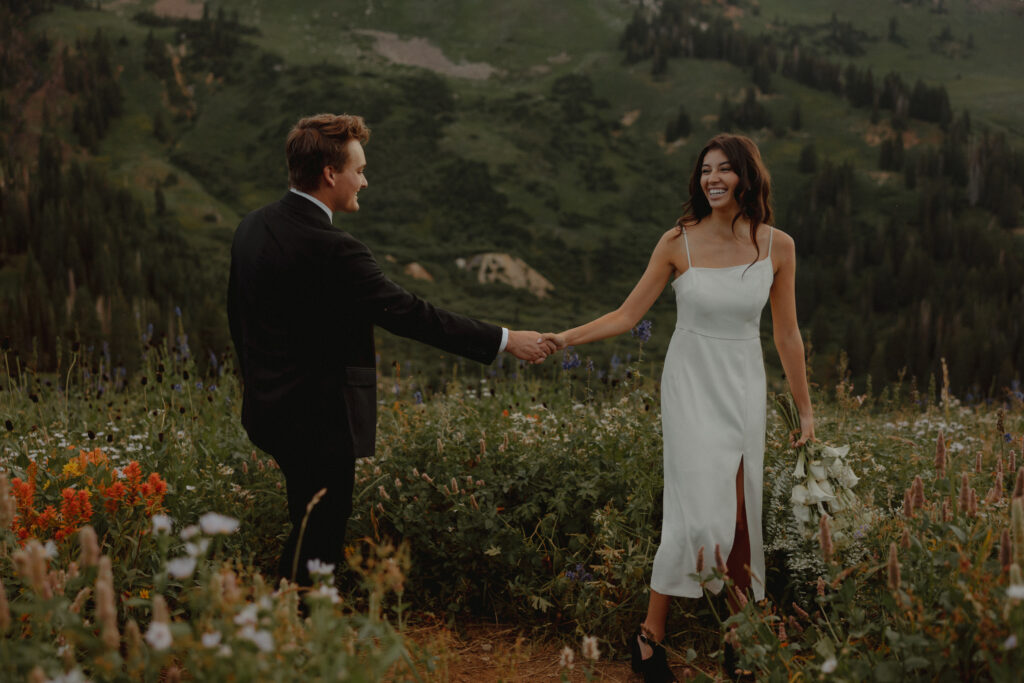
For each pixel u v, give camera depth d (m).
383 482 3.51
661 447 3.44
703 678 2.41
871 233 161.62
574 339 2.96
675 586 2.67
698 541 2.65
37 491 2.78
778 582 3.02
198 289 118.88
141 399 4.87
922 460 3.45
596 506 3.29
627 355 4.68
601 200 188.62
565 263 166.25
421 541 3.29
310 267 2.55
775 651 2.12
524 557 3.21
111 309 83.31
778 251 2.84
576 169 199.75
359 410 2.66
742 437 2.72
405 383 5.13
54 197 136.50
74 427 4.36
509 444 3.63
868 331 122.56
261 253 2.56
